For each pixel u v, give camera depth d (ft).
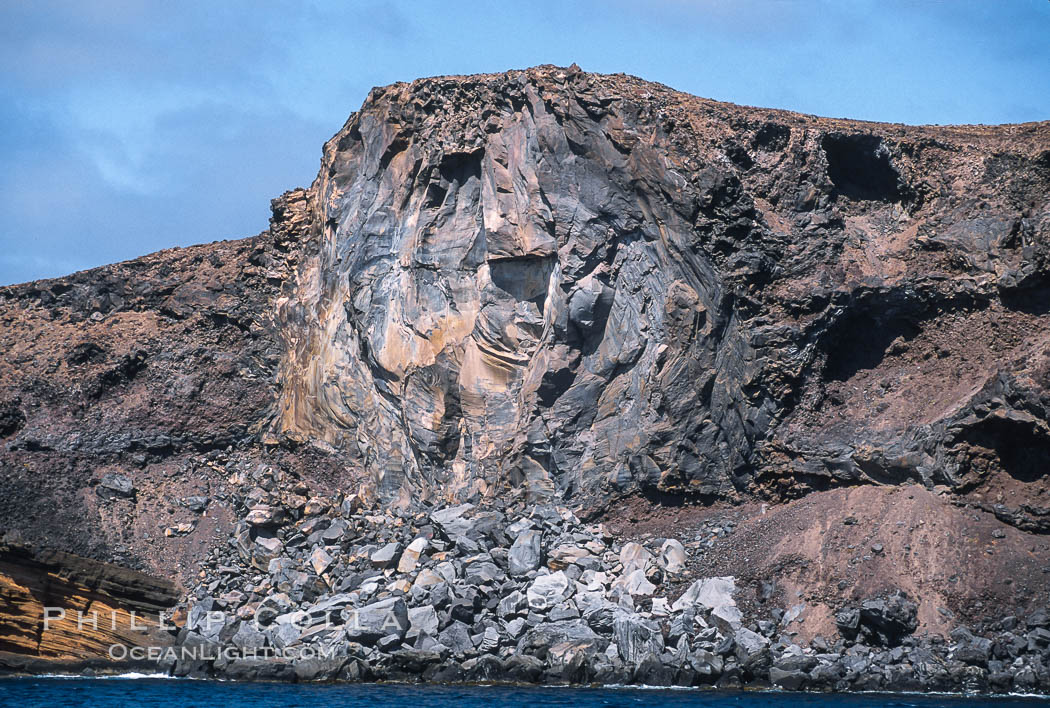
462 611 177.68
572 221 212.84
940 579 167.43
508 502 209.46
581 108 215.72
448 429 219.41
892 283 203.62
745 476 202.08
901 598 164.86
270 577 198.80
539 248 214.48
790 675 157.58
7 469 219.00
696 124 217.15
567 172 214.90
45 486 216.74
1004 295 199.41
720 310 204.74
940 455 183.32
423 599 181.88
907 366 201.77
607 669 165.48
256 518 207.31
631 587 182.29
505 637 174.09
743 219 207.10
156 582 196.24
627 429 207.82
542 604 178.91
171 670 179.83
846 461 192.13
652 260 210.38
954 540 172.55
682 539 194.70
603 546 195.00
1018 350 191.93
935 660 157.79
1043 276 196.54
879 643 163.84
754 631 168.76
